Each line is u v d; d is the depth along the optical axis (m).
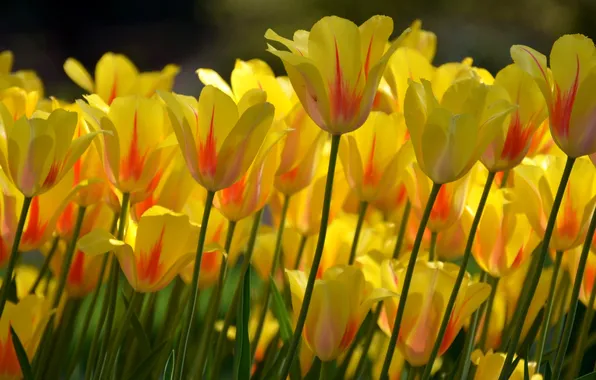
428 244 1.91
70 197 1.67
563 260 1.83
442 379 1.80
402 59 1.76
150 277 1.65
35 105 1.77
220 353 1.74
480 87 1.59
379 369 1.86
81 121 1.71
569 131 1.59
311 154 1.75
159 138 1.66
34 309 1.68
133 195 1.71
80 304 1.85
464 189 1.72
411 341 1.67
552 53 1.59
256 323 1.92
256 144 1.59
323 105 1.59
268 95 1.71
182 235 1.64
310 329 1.65
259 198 1.69
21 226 1.61
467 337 1.70
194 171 1.60
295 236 1.90
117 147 1.65
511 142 1.65
